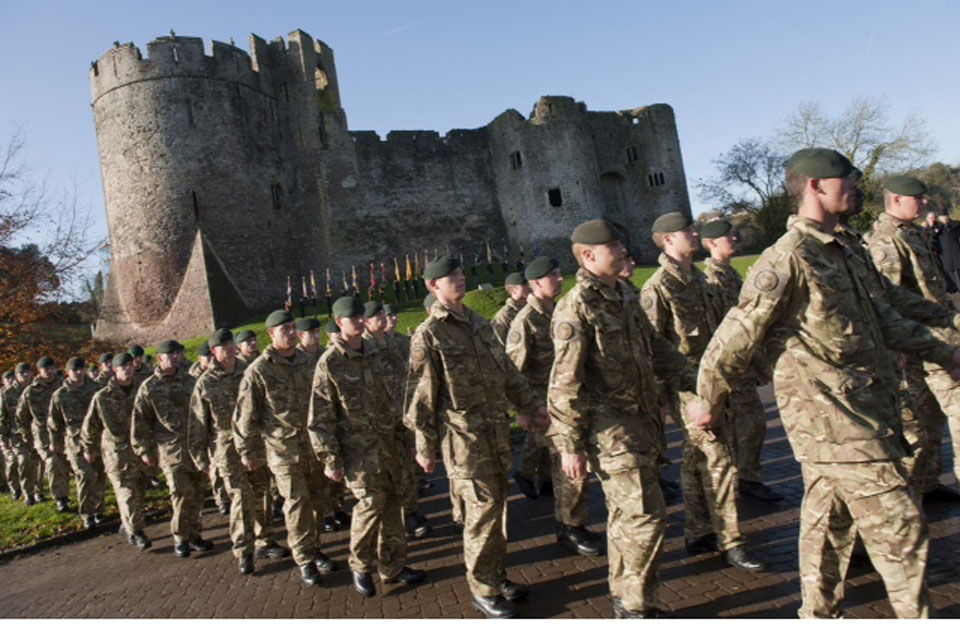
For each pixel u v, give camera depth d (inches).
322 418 208.8
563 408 153.6
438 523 291.3
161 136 1642.5
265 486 276.2
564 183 1999.3
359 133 1975.9
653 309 220.8
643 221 2212.1
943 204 1497.3
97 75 1724.9
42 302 811.4
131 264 1631.4
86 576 289.3
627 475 151.2
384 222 1952.5
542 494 310.7
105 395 328.5
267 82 1871.3
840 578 127.5
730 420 249.6
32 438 470.0
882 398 122.0
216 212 1665.8
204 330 1465.3
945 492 215.0
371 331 305.9
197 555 295.7
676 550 210.1
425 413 185.6
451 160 2075.5
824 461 121.3
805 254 121.9
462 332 190.1
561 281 253.9
